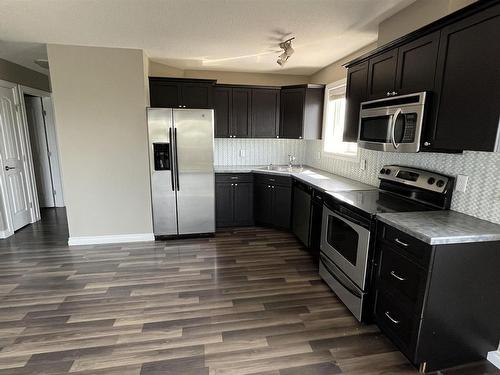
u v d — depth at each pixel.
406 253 1.76
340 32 2.87
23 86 4.41
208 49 3.46
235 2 2.23
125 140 3.58
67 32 2.89
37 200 4.68
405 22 2.34
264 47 3.38
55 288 2.67
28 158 4.48
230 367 1.80
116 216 3.74
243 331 2.13
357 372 1.78
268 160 5.00
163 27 2.76
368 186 3.11
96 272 2.98
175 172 3.75
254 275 2.95
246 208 4.44
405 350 1.81
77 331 2.10
